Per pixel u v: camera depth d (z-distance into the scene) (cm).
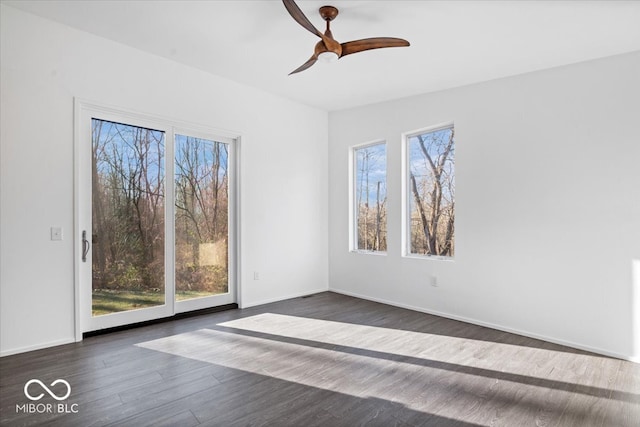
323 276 556
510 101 379
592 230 326
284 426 204
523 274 366
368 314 432
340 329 374
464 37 311
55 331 314
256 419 211
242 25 309
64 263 318
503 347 329
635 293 304
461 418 214
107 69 341
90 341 328
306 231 532
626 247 309
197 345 324
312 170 541
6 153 288
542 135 356
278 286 497
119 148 360
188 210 415
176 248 405
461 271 413
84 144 337
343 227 546
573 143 337
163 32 325
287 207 507
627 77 311
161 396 234
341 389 247
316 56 289
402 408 224
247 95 456
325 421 210
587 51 320
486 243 394
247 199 459
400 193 474
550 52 326
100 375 262
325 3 268
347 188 542
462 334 364
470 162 408
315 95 486
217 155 442
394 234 480
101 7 286
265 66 398
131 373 266
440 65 369
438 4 266
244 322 395
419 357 303
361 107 525
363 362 291
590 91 329
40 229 305
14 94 291
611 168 316
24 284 297
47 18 306
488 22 287
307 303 484
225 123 434
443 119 434
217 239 443
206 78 416
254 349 316
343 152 548
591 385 257
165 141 392
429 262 442
